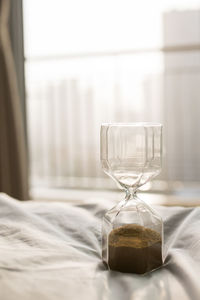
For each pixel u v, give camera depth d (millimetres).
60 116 3861
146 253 666
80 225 884
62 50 3549
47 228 854
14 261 642
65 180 3889
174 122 3803
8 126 2600
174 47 3160
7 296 526
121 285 588
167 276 630
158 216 722
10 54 2619
